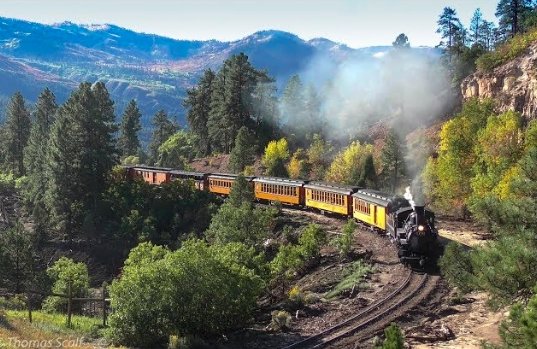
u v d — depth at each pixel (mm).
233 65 93688
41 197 71188
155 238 55656
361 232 40969
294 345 20328
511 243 14867
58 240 63094
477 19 96438
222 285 23156
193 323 22859
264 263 32062
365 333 20812
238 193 52781
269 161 79062
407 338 19828
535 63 55594
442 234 37438
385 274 29094
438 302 23828
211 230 45625
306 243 35625
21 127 98062
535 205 16281
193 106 104125
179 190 61281
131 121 112688
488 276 14750
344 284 28312
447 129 44969
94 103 66438
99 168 65062
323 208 49656
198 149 105625
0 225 70750
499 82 60375
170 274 23109
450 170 43375
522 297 15117
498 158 37000
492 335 19500
